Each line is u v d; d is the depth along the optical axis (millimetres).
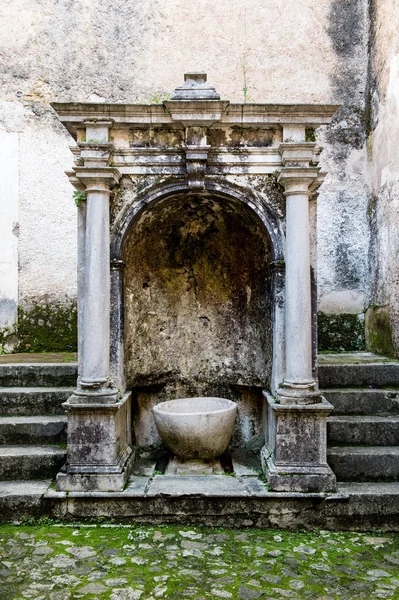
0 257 7598
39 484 4246
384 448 4598
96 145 4219
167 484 4227
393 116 6391
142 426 5293
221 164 4387
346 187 7684
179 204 4938
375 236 7125
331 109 4262
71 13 7785
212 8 7887
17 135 7680
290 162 4242
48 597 3000
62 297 7637
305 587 3119
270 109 4266
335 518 3973
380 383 5441
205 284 5504
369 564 3422
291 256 4211
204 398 5160
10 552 3547
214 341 5461
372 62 7387
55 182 7723
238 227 5137
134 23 7848
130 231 4555
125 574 3256
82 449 4152
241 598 2996
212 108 4211
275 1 7871
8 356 6875
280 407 4078
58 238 7688
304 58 7824
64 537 3779
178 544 3684
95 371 4203
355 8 7820
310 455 4113
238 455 5094
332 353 7113
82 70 7758
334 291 7609
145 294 5207
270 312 4688
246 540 3768
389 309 6422
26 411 5145
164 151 4375
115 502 4027
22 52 7723
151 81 7812
